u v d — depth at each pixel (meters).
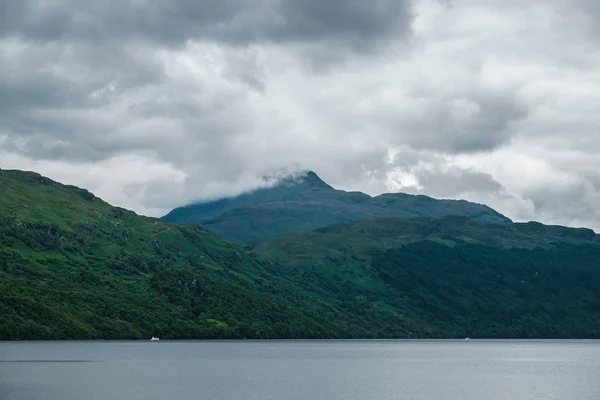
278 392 176.25
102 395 162.25
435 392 181.38
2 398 155.00
